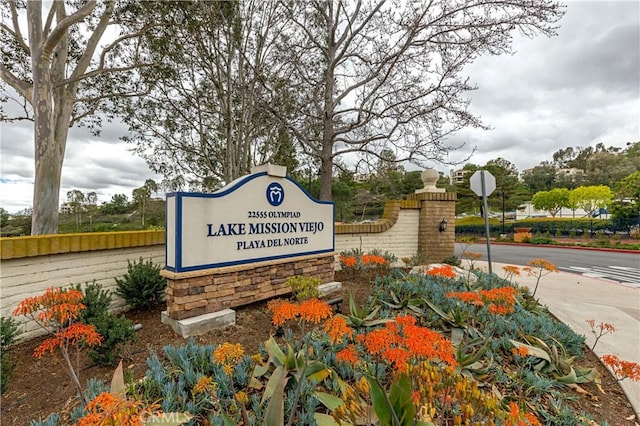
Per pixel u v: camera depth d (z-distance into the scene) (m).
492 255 13.36
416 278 4.85
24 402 2.14
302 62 8.76
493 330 3.29
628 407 2.49
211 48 8.95
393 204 7.75
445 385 1.44
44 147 7.57
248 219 3.98
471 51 6.79
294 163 11.99
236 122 9.84
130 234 4.18
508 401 2.26
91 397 1.87
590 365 3.16
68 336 1.80
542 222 24.31
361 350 2.66
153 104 9.97
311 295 3.04
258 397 2.05
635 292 6.17
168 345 2.84
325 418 1.82
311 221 4.90
